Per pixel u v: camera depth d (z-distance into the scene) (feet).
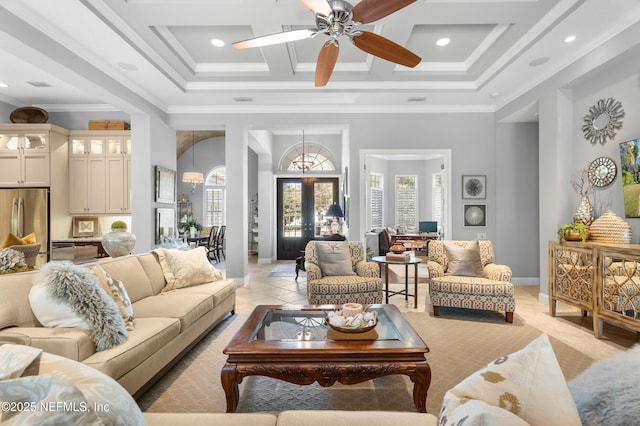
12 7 8.47
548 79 13.08
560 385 2.19
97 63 11.61
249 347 5.94
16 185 15.84
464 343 9.58
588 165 11.84
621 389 1.90
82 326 5.88
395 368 5.81
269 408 6.40
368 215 26.22
